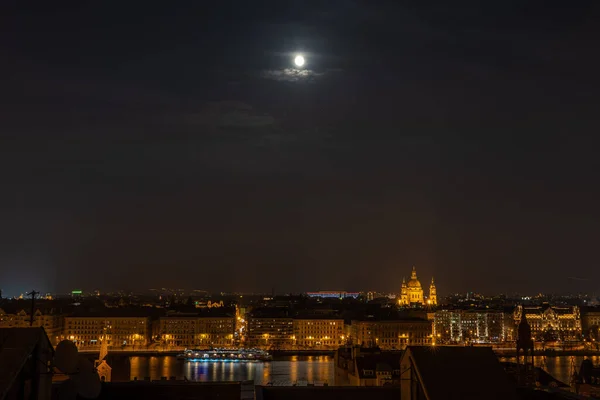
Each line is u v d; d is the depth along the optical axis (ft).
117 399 234.79
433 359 222.69
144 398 236.22
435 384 214.90
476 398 212.43
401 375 233.55
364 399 250.37
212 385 242.99
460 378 217.15
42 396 180.55
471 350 225.56
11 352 168.45
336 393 252.01
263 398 241.55
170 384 242.17
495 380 216.74
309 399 248.52
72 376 184.44
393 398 250.57
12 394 167.02
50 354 187.42
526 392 256.73
